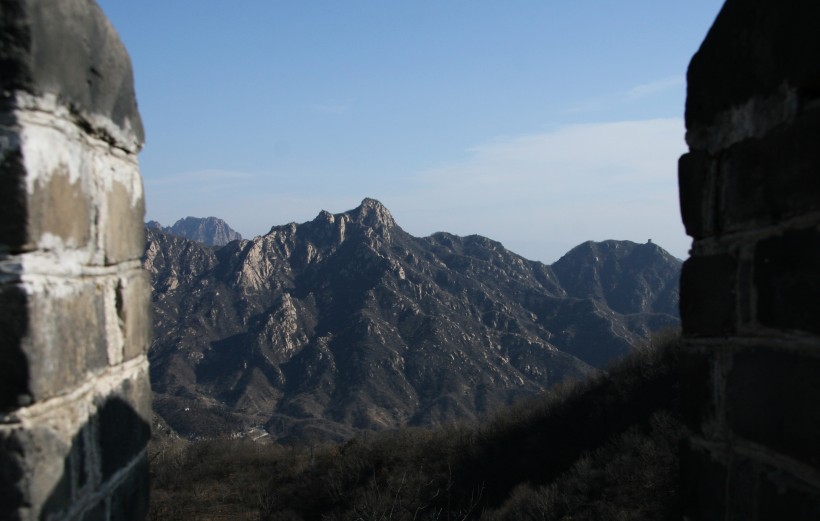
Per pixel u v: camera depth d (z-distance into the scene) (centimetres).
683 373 294
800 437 225
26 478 203
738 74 255
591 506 1570
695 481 286
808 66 217
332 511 2014
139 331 296
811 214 220
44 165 212
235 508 2061
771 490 238
